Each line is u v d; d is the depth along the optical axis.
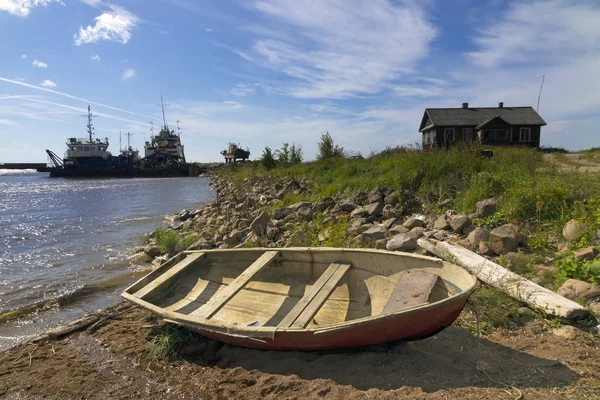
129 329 5.46
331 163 20.94
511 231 6.61
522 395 3.15
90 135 61.50
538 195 7.74
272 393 3.73
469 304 4.73
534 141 31.30
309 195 14.77
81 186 41.53
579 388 3.19
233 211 15.29
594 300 4.55
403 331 3.79
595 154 19.89
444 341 4.17
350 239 8.01
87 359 4.70
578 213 7.11
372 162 16.36
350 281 5.26
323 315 5.01
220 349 4.69
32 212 20.28
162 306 5.74
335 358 4.12
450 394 3.25
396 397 3.32
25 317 6.25
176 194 30.31
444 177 10.66
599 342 3.83
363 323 3.61
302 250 5.61
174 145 67.88
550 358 3.65
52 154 62.03
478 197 8.87
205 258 6.52
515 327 4.34
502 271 5.34
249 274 5.33
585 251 5.60
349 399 3.41
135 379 4.24
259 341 4.17
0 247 11.85
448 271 4.32
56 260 10.04
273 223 10.47
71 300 6.99
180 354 4.69
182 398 3.86
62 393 4.01
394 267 4.91
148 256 9.96
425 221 8.88
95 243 12.11
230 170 49.03
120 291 7.36
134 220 16.80
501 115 32.66
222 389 3.94
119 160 61.50
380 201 10.86
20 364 4.62
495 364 3.65
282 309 5.29
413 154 13.30
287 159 31.66
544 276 5.34
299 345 4.06
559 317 4.24
